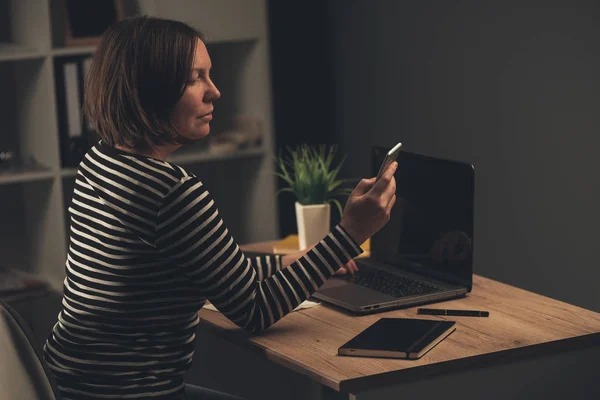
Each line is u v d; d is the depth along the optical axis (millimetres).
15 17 3621
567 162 2852
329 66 3871
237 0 3785
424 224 2336
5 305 1819
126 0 3709
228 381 2746
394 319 2000
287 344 1892
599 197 2754
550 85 2879
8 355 1741
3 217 3770
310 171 2598
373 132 3689
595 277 2809
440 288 2219
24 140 3719
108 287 1697
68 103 3516
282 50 4039
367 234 1880
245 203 4082
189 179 1713
